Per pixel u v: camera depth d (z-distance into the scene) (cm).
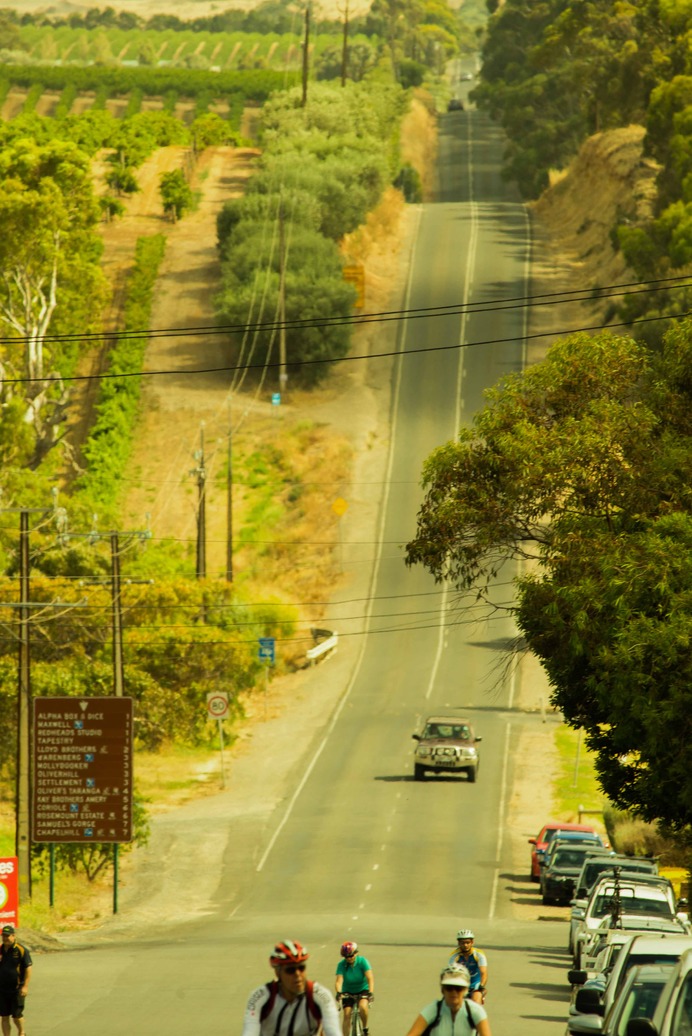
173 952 7875
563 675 7575
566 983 6712
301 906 10325
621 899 6794
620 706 6338
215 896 10806
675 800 6600
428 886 10944
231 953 7669
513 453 7350
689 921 6694
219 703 14712
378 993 6153
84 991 6288
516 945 8356
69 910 10306
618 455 7150
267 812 13538
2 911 7394
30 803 10031
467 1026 3228
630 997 3022
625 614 6150
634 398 7712
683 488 6888
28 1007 5816
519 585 7506
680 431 7306
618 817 12419
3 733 13225
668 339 7475
